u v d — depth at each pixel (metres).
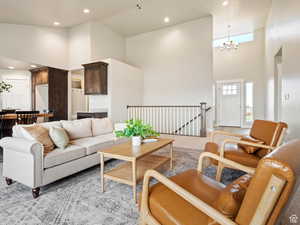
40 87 5.88
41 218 1.50
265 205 0.59
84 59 5.47
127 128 2.38
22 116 3.64
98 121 3.46
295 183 0.58
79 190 1.98
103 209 1.62
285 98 3.29
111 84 5.14
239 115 7.23
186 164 2.80
